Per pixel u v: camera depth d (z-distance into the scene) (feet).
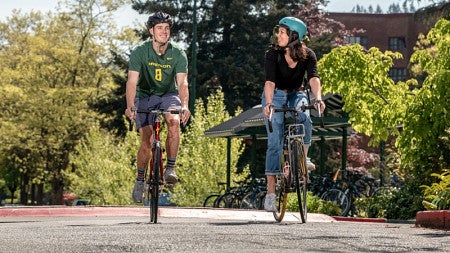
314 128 140.97
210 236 36.70
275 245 32.60
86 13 287.69
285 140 54.60
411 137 100.63
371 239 37.01
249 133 140.87
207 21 286.05
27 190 412.98
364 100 110.93
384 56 111.04
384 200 107.04
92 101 279.90
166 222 55.06
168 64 53.06
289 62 53.42
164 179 53.57
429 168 103.45
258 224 50.01
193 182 164.25
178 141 53.67
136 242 33.24
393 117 108.78
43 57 280.72
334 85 111.04
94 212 75.15
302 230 43.19
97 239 35.12
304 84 55.06
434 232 46.96
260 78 277.03
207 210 75.56
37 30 293.02
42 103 273.75
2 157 316.60
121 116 271.49
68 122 276.21
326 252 30.01
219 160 166.20
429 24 252.83
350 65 110.22
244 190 128.98
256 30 285.64
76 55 280.72
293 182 54.44
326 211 107.76
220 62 273.13
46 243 33.24
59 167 285.64
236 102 272.31
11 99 284.82
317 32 313.53
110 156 199.93
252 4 294.66
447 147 101.76
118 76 275.59
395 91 110.63
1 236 37.86
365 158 274.98
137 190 55.47
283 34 53.06
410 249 32.73
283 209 55.98
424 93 99.25
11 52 328.29
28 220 62.23
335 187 116.47
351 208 114.83
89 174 191.21
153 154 53.57
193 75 191.72
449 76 96.99
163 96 53.88
